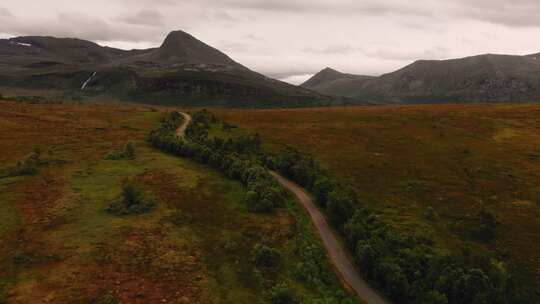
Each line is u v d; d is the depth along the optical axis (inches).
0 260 1785.2
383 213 2709.2
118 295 1606.8
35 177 2901.1
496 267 1974.7
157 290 1674.5
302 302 1710.1
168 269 1845.5
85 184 2817.4
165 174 3191.4
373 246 2155.5
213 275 1846.7
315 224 2568.9
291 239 2300.7
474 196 2938.0
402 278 1921.8
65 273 1718.8
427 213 2667.3
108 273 1754.4
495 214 2645.2
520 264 2138.3
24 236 2009.1
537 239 2351.1
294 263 2062.0
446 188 3093.0
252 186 2842.0
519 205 2763.3
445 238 2385.6
